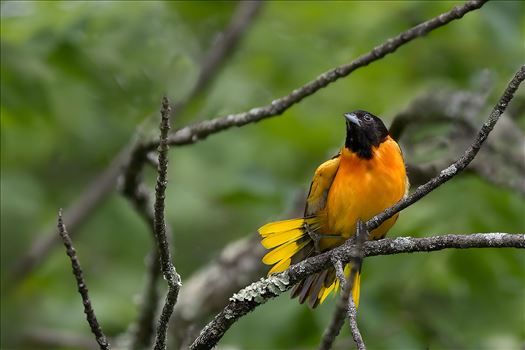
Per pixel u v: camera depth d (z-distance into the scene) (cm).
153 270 1084
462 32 1369
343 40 1487
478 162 1230
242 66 1512
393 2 1423
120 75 1369
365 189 937
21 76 1332
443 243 721
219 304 1242
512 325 1255
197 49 1479
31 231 1498
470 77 1413
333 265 752
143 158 1062
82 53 1344
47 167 1567
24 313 1426
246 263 1245
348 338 1286
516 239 700
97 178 1536
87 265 1481
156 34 1382
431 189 728
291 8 1488
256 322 1291
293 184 1442
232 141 1538
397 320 1278
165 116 675
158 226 686
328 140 1539
